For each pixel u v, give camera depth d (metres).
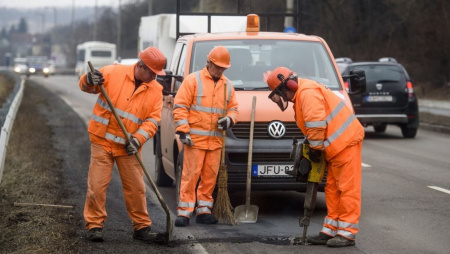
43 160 18.75
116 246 10.32
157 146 15.95
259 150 12.33
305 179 10.75
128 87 10.54
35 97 45.66
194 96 11.95
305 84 10.55
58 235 10.66
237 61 13.69
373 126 30.98
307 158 10.70
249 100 12.69
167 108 14.64
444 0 48.00
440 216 12.73
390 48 55.09
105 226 11.70
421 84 51.00
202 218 12.10
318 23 60.66
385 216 12.73
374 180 16.83
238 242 10.73
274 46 14.03
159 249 10.24
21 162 17.84
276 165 12.40
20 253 9.60
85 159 20.02
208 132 11.95
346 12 58.41
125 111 10.52
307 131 10.44
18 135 23.05
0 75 69.75
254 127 12.43
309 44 14.16
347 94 13.48
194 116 11.96
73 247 10.09
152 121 10.61
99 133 10.55
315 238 10.70
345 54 58.94
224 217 12.08
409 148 23.80
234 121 11.98
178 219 11.87
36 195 13.87
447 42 48.00
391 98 26.81
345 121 10.50
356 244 10.66
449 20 47.66
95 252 9.92
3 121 17.02
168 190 15.53
